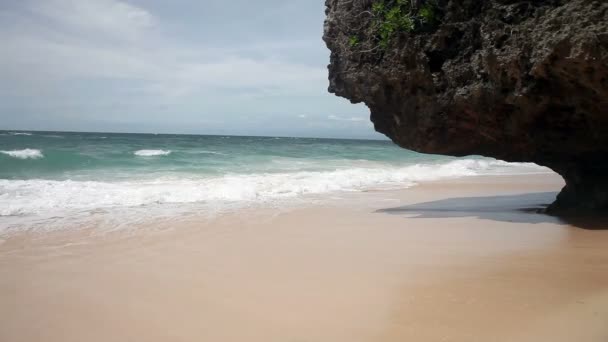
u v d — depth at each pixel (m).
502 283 4.67
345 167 21.56
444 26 7.90
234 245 6.71
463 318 3.81
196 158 22.69
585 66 5.68
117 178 15.13
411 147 9.39
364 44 9.01
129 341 3.62
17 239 7.18
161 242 6.96
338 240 6.95
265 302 4.36
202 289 4.77
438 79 8.09
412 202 11.46
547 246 6.17
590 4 5.67
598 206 8.09
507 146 8.40
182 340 3.62
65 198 11.09
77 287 4.88
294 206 10.80
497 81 7.02
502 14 6.89
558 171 8.91
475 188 14.70
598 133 6.97
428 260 5.64
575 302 4.06
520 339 3.39
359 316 3.96
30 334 3.76
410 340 3.46
